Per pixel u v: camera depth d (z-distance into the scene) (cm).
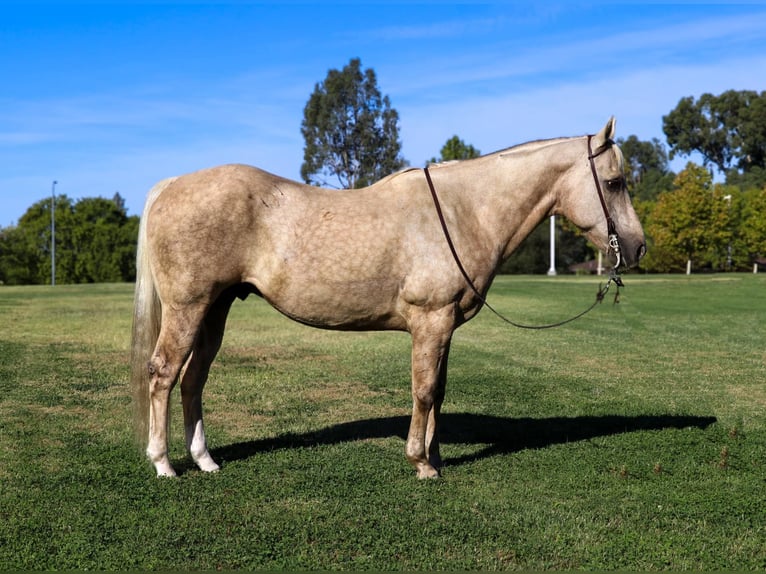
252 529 430
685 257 5306
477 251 520
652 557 400
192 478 521
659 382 937
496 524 443
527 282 3434
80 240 6738
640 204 6012
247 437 652
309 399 820
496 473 546
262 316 1784
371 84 3422
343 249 500
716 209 5153
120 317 1741
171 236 495
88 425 681
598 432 678
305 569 381
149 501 473
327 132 3434
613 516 461
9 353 1122
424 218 511
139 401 526
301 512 458
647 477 541
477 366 1055
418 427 521
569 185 542
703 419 733
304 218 505
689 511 470
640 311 1897
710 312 1867
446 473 546
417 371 514
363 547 408
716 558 401
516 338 1368
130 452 588
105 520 440
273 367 1029
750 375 987
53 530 424
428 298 505
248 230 501
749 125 9169
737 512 470
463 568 385
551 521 450
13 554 391
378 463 566
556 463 573
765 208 5216
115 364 1030
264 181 512
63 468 544
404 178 527
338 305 509
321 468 552
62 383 884
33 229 6706
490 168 538
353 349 1212
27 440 623
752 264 5778
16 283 6475
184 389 543
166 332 507
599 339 1352
